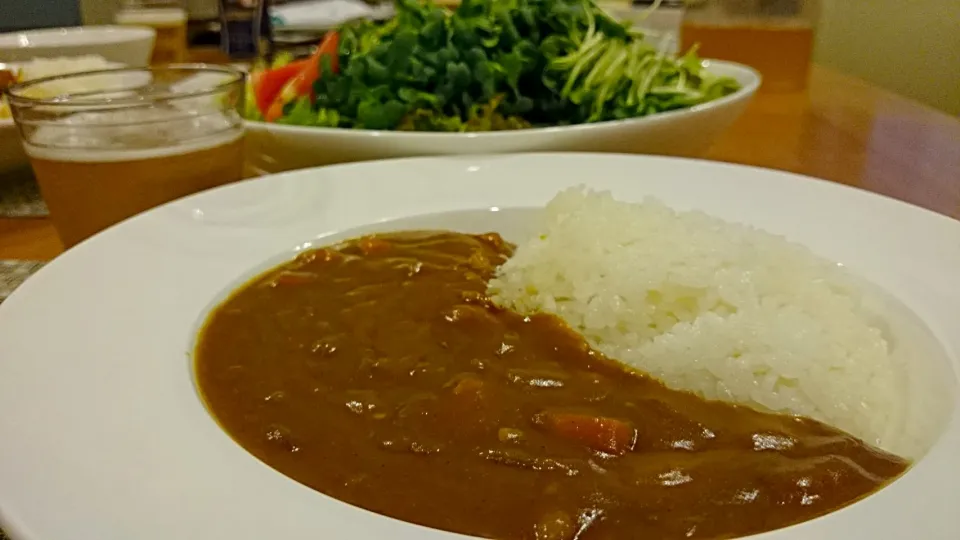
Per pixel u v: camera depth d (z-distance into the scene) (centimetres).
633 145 44
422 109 45
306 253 35
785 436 27
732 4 65
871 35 92
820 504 23
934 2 85
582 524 23
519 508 23
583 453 26
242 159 41
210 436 24
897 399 30
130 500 21
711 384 31
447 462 25
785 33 63
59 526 19
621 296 34
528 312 34
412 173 40
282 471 25
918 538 20
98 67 52
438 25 47
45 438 22
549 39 48
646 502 23
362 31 51
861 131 54
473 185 40
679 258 34
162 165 38
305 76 49
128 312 30
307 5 80
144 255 33
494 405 28
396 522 21
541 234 37
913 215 36
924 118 57
